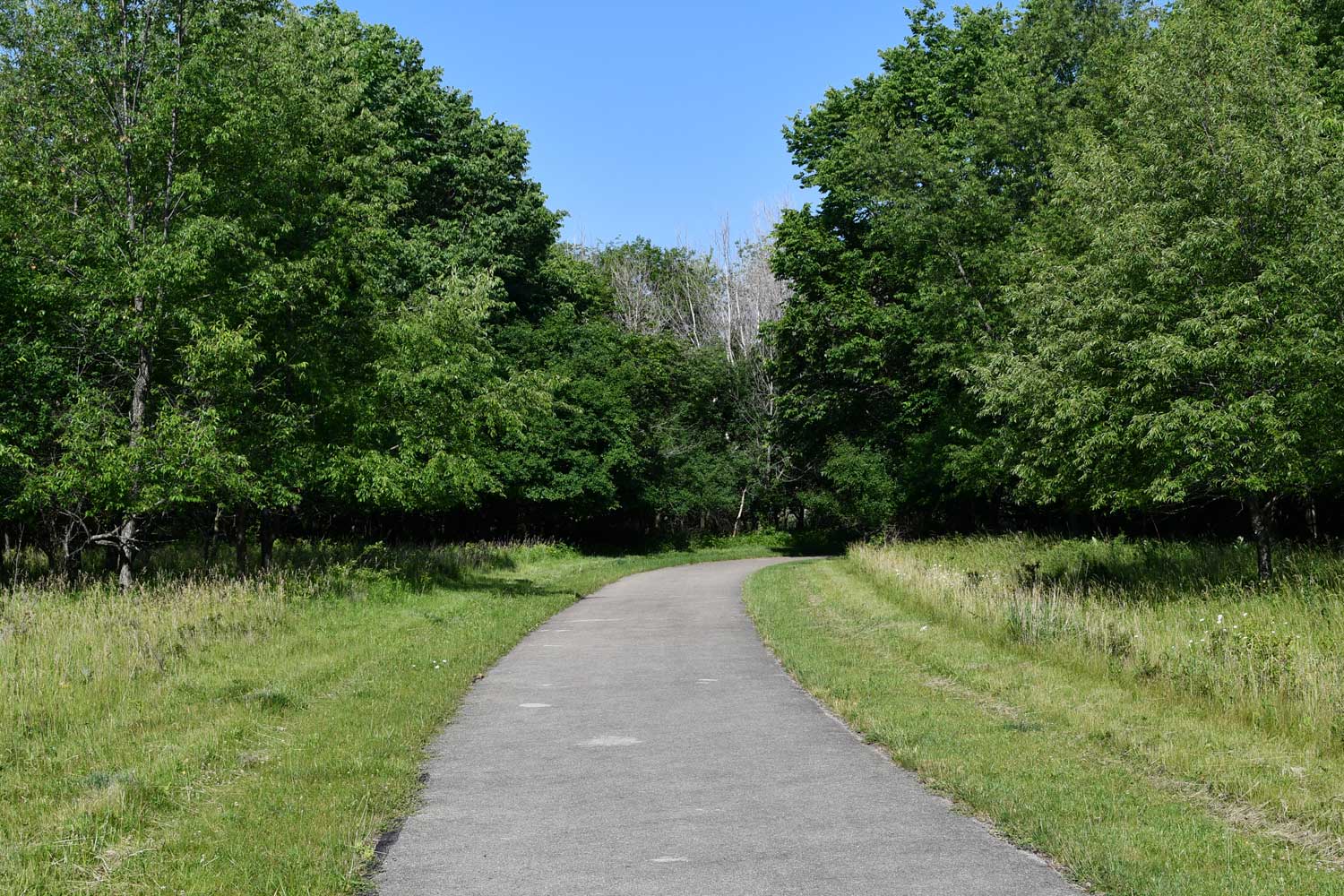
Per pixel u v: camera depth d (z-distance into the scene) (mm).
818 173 39750
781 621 17969
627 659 13930
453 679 11656
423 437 23109
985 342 28922
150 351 18828
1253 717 8320
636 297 66938
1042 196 28781
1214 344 15469
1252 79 16688
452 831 6219
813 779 7441
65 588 17844
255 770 7465
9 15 17781
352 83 22922
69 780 6887
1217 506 28188
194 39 18953
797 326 39906
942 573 19781
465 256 37531
